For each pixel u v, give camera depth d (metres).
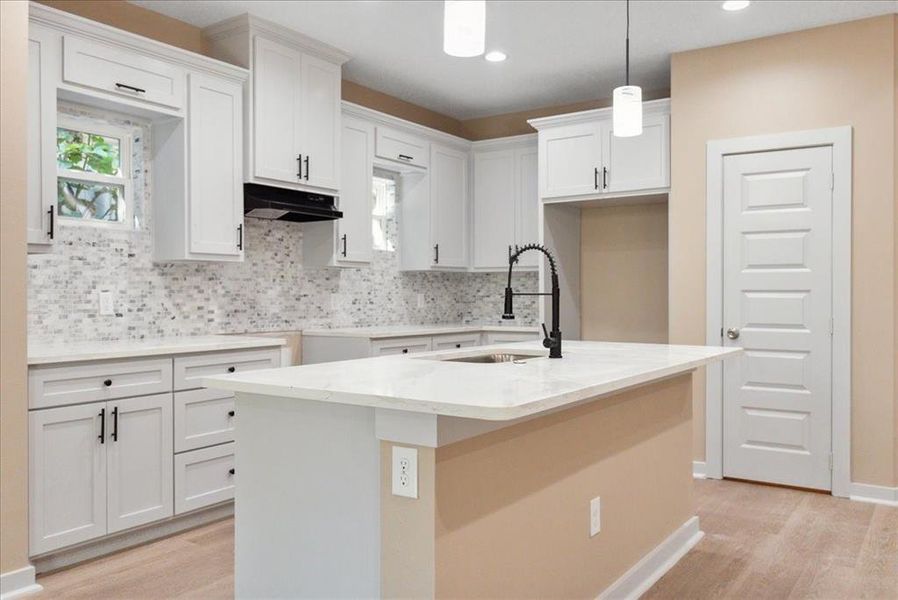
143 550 3.07
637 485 2.76
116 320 3.59
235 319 4.22
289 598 2.05
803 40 4.01
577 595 2.33
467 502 1.84
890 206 3.77
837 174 3.90
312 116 4.22
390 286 5.45
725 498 3.87
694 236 4.35
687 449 3.23
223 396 3.46
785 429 4.07
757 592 2.64
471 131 6.09
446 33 1.79
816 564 2.92
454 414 1.56
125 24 3.66
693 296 4.36
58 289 3.36
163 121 3.66
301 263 4.68
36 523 2.72
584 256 5.48
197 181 3.62
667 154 4.49
